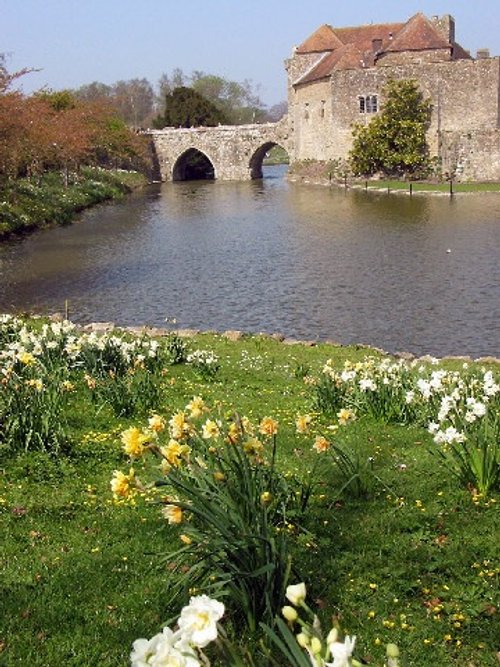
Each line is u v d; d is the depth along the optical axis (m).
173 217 46.12
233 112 130.75
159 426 5.93
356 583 5.96
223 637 3.49
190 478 5.79
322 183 65.75
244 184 71.56
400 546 6.51
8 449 8.85
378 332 19.75
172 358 14.84
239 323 21.23
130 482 5.20
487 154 60.41
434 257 29.03
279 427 10.30
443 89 62.62
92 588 5.96
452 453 8.48
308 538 6.43
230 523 5.27
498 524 6.89
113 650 5.18
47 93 73.31
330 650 2.83
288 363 15.27
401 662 4.39
